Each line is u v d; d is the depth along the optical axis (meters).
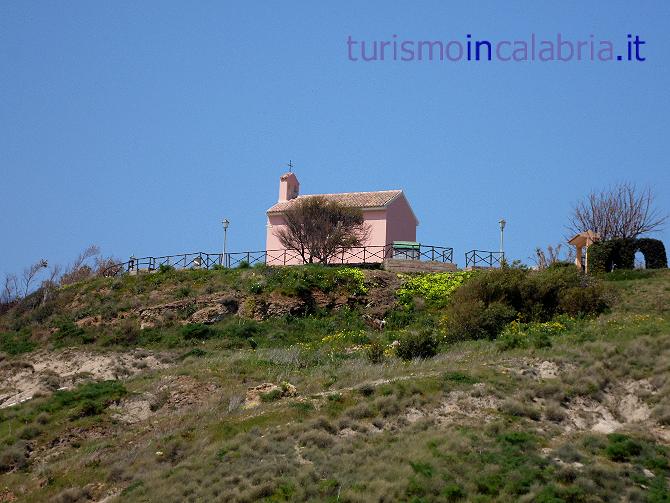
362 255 132.00
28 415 77.62
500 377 72.00
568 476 55.53
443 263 119.69
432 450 59.59
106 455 67.75
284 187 151.38
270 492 56.91
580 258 117.69
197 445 65.31
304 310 108.06
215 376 81.44
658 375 70.25
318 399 71.00
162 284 118.50
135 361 98.25
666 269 106.00
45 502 62.56
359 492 55.44
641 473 56.47
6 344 111.75
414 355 83.31
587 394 69.38
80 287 126.62
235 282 113.56
